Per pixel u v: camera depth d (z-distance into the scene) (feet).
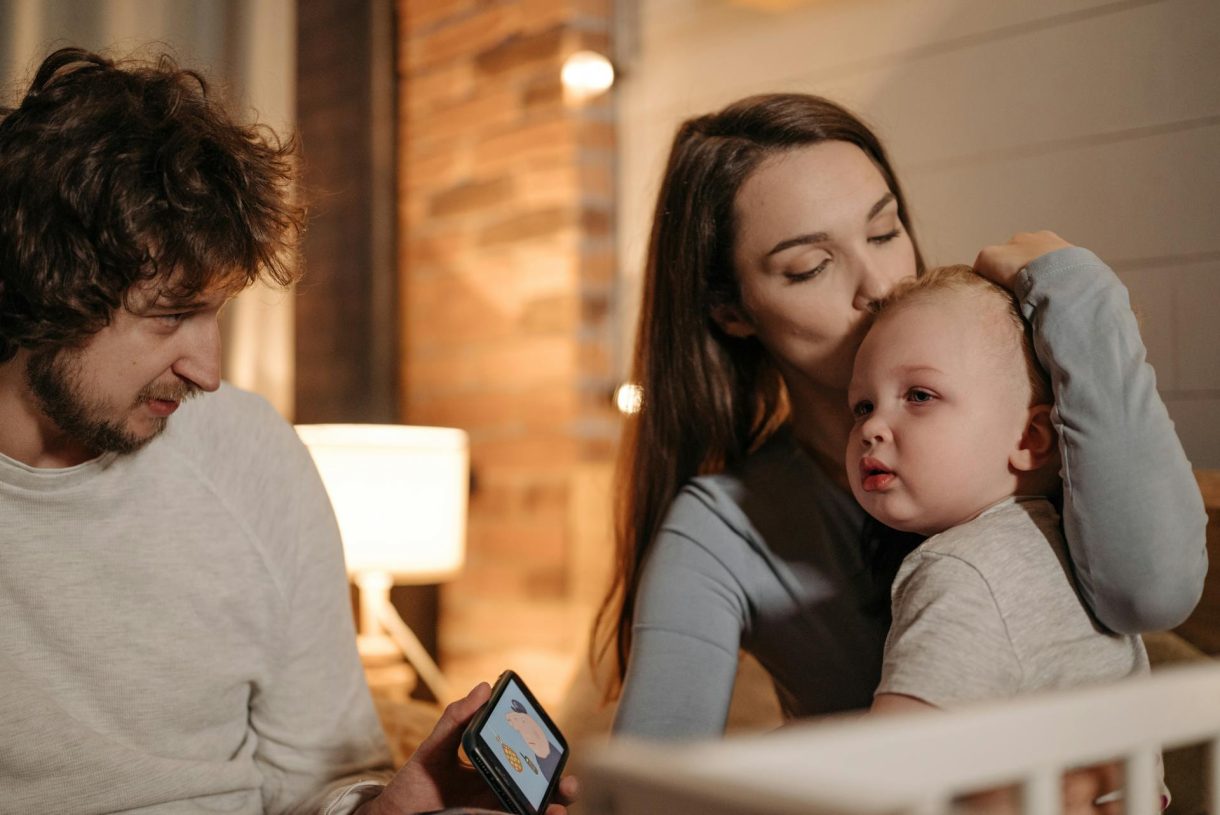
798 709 3.39
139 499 3.26
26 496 3.09
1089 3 5.12
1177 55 4.79
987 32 5.55
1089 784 2.29
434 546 7.30
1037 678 2.31
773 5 6.76
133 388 2.95
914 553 2.53
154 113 2.97
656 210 3.65
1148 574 2.33
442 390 8.73
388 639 7.44
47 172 2.76
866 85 6.16
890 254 3.19
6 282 2.81
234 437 3.54
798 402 3.41
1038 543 2.49
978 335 2.60
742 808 1.16
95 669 3.19
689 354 3.54
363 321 9.12
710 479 3.45
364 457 7.11
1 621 3.09
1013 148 5.42
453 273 8.64
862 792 1.13
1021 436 2.60
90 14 7.05
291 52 7.86
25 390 3.02
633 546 3.73
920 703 2.22
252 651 3.47
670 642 3.20
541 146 7.89
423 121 8.91
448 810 2.69
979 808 2.13
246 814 3.46
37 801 3.07
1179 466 2.37
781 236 3.16
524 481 7.98
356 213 9.11
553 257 7.78
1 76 6.69
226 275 2.99
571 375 7.65
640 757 1.29
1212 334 4.64
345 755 3.59
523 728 2.95
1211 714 1.68
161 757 3.28
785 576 3.22
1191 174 4.74
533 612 7.87
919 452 2.59
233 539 3.43
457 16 8.58
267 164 3.28
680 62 7.41
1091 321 2.45
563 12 7.72
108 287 2.79
